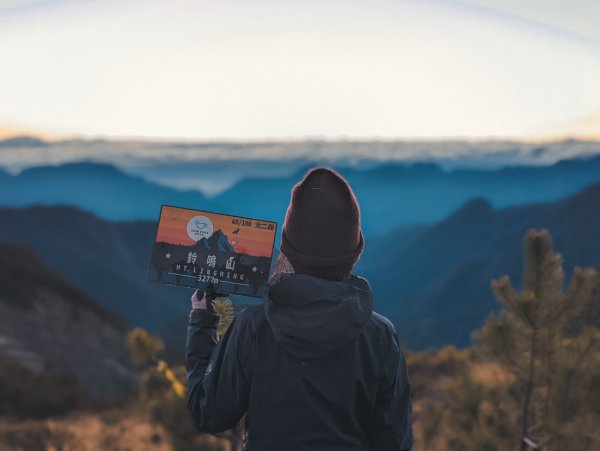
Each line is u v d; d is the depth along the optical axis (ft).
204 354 5.30
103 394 206.08
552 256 13.67
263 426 4.97
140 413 28.86
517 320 13.92
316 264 5.10
